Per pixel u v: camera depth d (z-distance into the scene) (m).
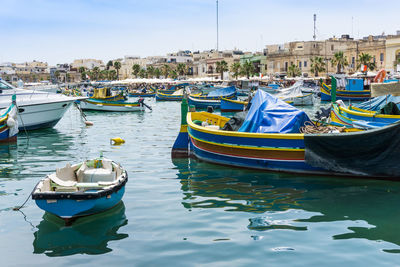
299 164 14.10
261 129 15.13
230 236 9.03
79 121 36.00
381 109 23.38
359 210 10.68
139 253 8.23
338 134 13.09
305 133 14.17
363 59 74.62
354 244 8.54
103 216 10.35
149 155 18.83
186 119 18.12
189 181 13.78
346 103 51.16
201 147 16.95
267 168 14.87
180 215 10.40
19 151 20.41
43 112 28.48
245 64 101.94
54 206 9.57
